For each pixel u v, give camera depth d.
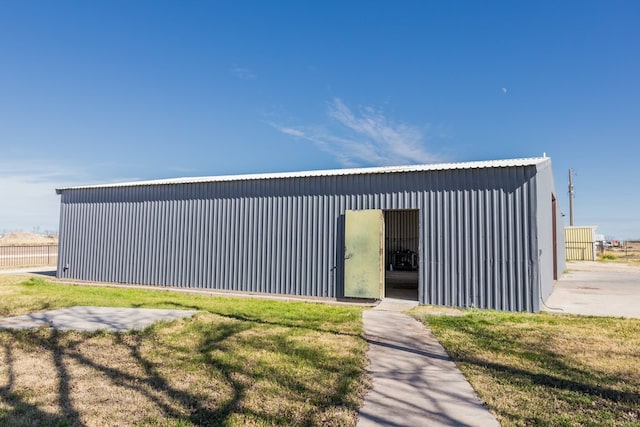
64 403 3.78
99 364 4.91
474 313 8.29
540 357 5.24
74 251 13.72
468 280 9.02
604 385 4.29
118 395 3.98
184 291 11.54
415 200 9.62
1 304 8.95
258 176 11.31
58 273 13.88
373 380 4.42
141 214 12.84
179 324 7.02
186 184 12.27
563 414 3.59
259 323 7.21
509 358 5.21
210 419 3.47
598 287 13.13
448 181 9.36
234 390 4.11
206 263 11.76
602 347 5.73
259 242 11.19
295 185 10.91
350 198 10.29
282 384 4.27
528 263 8.55
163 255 12.37
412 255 17.97
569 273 18.47
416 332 6.66
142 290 11.80
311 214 10.68
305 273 10.59
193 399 3.88
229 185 11.72
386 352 5.50
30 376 4.49
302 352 5.40
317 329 6.81
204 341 5.95
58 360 5.05
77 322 7.12
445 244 9.26
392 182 9.88
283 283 10.80
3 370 4.68
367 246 9.90
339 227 10.34
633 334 6.49
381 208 9.92
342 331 6.69
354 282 9.91
